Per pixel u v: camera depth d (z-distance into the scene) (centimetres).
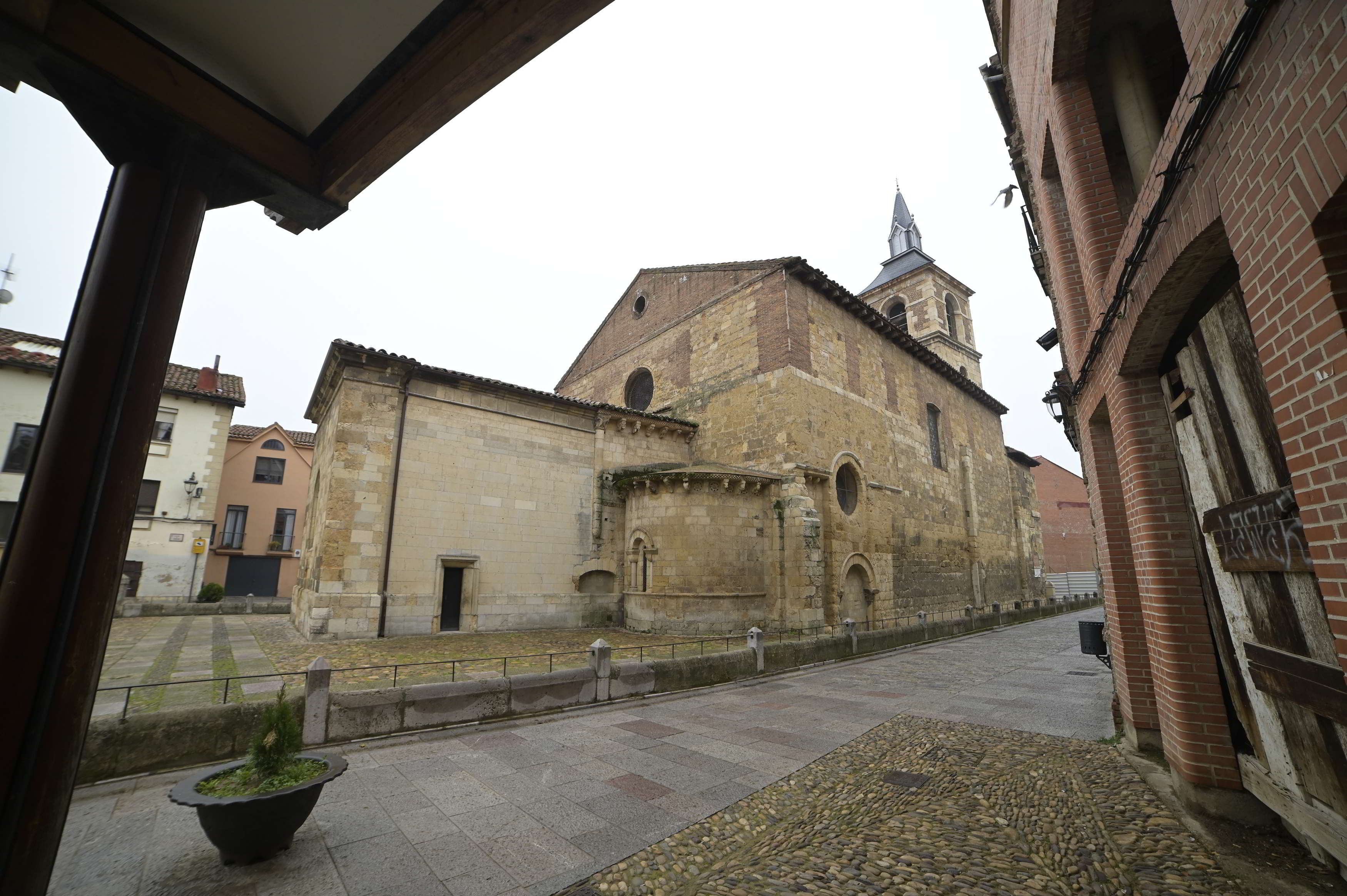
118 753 610
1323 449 260
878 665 1512
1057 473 5322
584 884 454
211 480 2658
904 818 563
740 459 2158
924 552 2611
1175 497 552
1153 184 428
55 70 240
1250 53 286
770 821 568
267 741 492
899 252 4478
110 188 266
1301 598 375
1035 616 2839
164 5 250
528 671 1181
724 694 1144
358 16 262
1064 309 838
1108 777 625
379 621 1587
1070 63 636
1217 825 483
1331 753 358
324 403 2003
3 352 2066
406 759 718
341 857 486
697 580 1803
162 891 429
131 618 2191
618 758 743
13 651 209
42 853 207
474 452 1834
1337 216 246
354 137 311
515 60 259
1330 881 398
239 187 312
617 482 2078
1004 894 419
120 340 245
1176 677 529
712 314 2411
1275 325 286
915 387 2842
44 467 225
